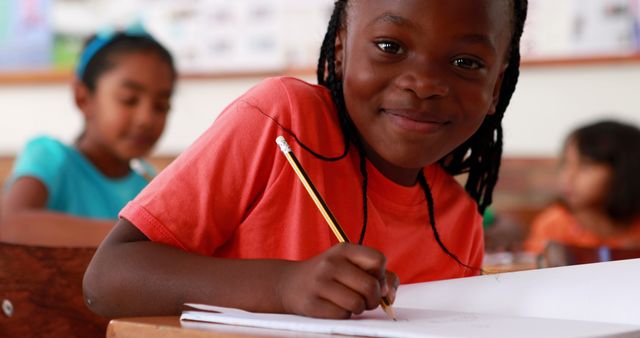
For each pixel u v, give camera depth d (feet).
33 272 3.67
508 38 3.58
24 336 3.64
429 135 3.32
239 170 3.34
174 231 3.19
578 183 9.61
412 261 3.78
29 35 13.15
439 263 3.88
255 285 2.76
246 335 2.21
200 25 12.93
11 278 3.64
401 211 3.73
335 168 3.54
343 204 3.54
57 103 13.12
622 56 11.71
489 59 3.35
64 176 7.36
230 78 12.85
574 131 9.84
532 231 10.17
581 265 3.01
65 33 13.07
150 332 2.38
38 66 13.12
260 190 3.41
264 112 3.45
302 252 3.37
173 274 2.92
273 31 12.69
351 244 2.68
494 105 3.79
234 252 3.43
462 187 4.12
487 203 4.16
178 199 3.23
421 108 3.27
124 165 7.75
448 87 3.27
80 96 7.74
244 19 12.78
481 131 3.94
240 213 3.37
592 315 2.69
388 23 3.25
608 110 11.82
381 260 2.60
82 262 3.74
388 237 3.69
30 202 7.05
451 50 3.26
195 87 12.96
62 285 3.70
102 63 7.58
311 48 12.55
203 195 3.26
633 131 9.62
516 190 11.84
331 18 3.66
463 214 4.05
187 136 12.92
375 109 3.37
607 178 9.50
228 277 2.83
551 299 2.80
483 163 4.06
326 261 2.64
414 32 3.23
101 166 7.62
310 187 2.93
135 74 7.52
